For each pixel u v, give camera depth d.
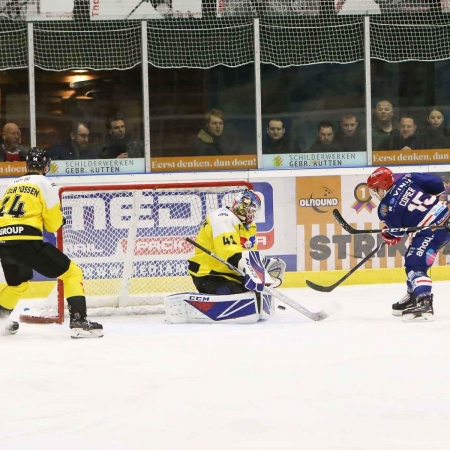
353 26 23.56
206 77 23.31
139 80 23.12
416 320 16.97
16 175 22.83
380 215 18.03
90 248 21.05
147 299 20.17
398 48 23.83
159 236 21.17
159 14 22.98
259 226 22.92
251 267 17.06
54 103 22.94
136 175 22.81
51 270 15.79
